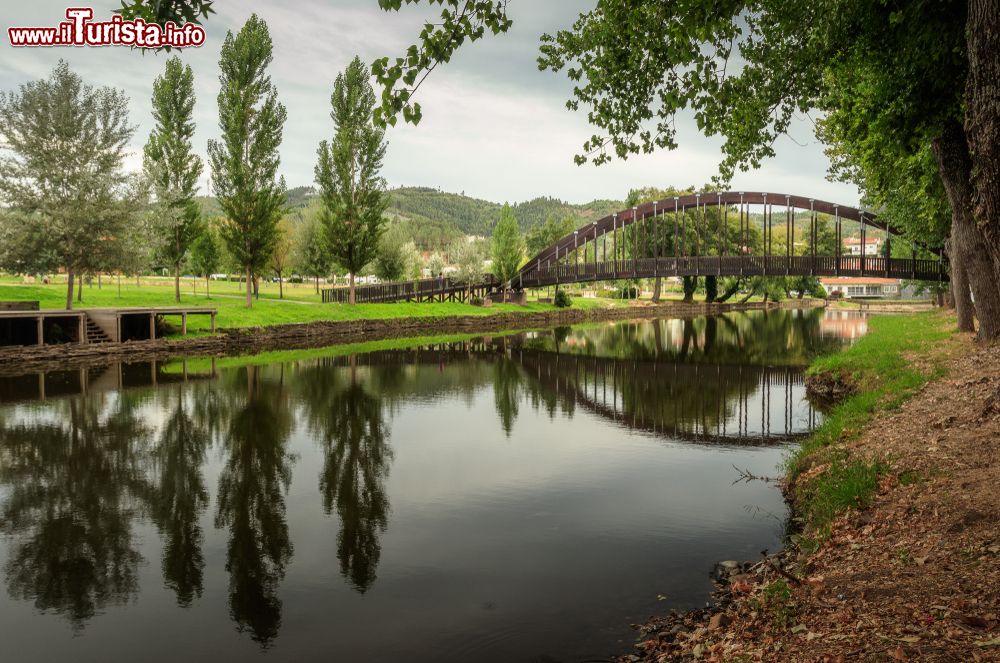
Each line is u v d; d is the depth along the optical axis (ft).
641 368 97.96
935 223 68.64
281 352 117.91
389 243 213.46
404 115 16.51
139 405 64.95
